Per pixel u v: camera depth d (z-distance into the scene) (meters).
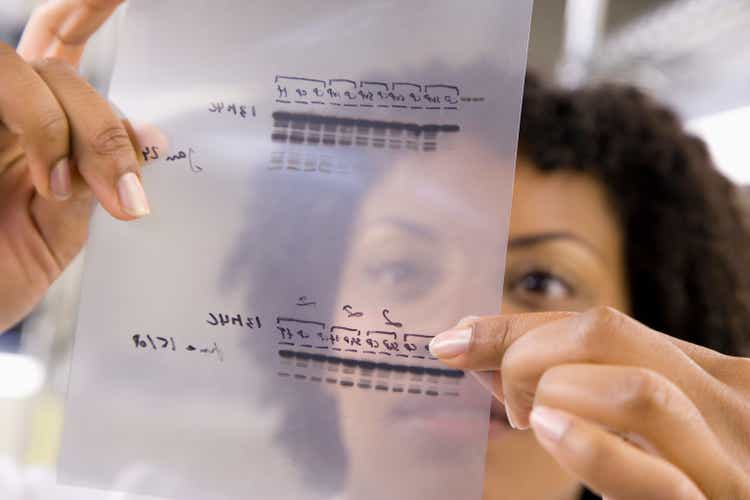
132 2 0.39
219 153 0.38
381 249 0.37
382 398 0.36
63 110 0.37
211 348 0.37
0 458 0.88
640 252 0.75
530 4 0.36
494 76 0.36
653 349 0.29
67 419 0.37
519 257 0.72
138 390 0.37
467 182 0.36
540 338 0.30
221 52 0.39
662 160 0.76
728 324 0.80
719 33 1.02
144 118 0.38
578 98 0.76
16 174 0.48
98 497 0.70
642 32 1.01
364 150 0.37
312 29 0.38
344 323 0.37
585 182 0.73
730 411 0.29
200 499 0.36
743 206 0.83
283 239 0.37
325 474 0.36
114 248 0.38
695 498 0.26
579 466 0.26
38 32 0.49
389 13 0.38
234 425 0.37
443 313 0.36
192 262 0.38
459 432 0.35
